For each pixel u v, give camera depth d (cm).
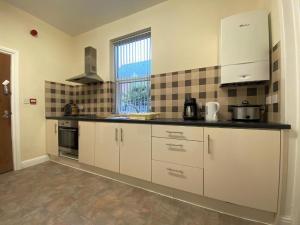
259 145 129
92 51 301
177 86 229
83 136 241
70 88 341
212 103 184
